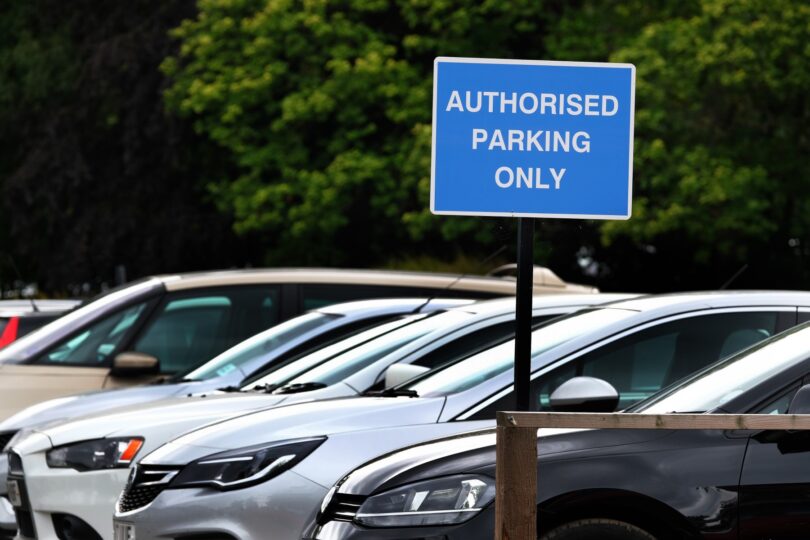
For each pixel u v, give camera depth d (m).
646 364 13.77
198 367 21.69
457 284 26.25
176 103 69.81
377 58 65.62
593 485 10.16
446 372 14.41
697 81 61.69
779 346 11.62
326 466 13.08
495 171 12.05
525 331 11.88
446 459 10.53
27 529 17.53
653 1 66.81
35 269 81.44
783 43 60.44
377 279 25.97
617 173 12.13
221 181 71.88
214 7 69.56
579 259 73.50
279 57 69.62
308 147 69.88
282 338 21.53
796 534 10.27
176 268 75.62
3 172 81.25
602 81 12.13
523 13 65.69
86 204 74.69
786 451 10.39
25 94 76.38
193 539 13.33
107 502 16.66
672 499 10.20
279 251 71.88
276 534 12.99
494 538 9.79
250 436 13.62
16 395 24.89
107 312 25.70
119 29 75.81
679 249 70.62
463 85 12.04
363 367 17.31
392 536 10.23
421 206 66.44
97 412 18.02
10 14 80.56
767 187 61.56
